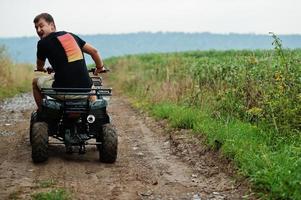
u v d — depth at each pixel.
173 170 10.92
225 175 10.11
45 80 11.44
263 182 8.77
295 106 11.69
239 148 10.51
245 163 9.72
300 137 10.60
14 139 14.02
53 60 10.95
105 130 10.98
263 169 9.12
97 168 10.79
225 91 15.30
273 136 11.20
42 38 11.06
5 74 30.80
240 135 11.34
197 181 10.06
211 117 14.53
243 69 15.84
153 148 13.23
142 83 27.56
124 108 22.02
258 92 13.71
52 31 11.38
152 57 62.81
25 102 25.14
